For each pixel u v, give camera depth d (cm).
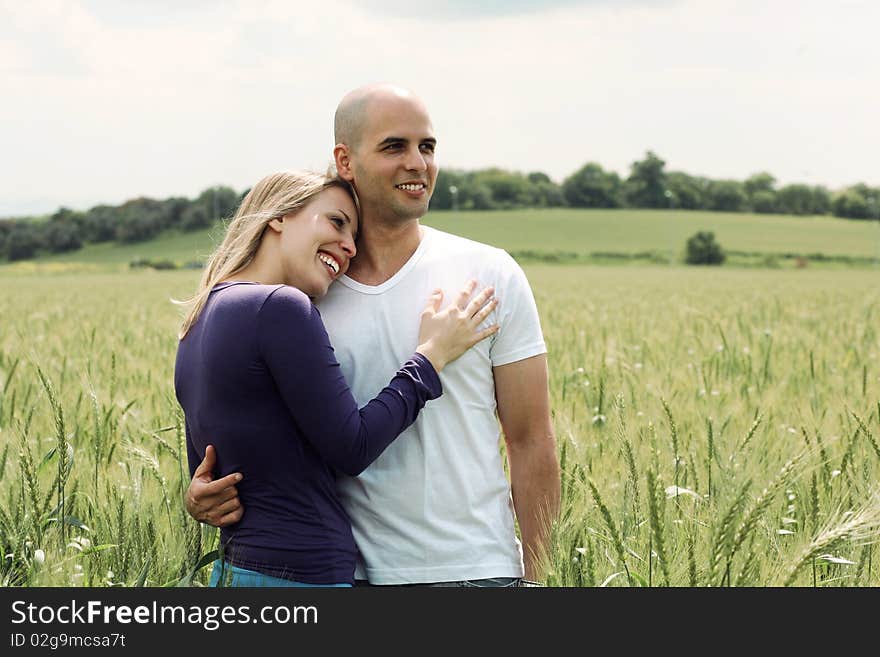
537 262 7800
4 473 369
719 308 1833
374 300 299
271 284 288
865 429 362
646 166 11194
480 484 298
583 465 334
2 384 579
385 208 292
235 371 269
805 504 343
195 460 301
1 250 9256
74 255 9106
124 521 326
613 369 652
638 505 322
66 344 916
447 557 293
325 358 269
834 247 8400
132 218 9638
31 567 300
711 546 283
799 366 705
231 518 278
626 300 2275
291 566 275
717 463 346
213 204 9762
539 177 11612
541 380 306
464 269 302
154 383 581
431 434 294
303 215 284
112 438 414
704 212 10775
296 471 277
